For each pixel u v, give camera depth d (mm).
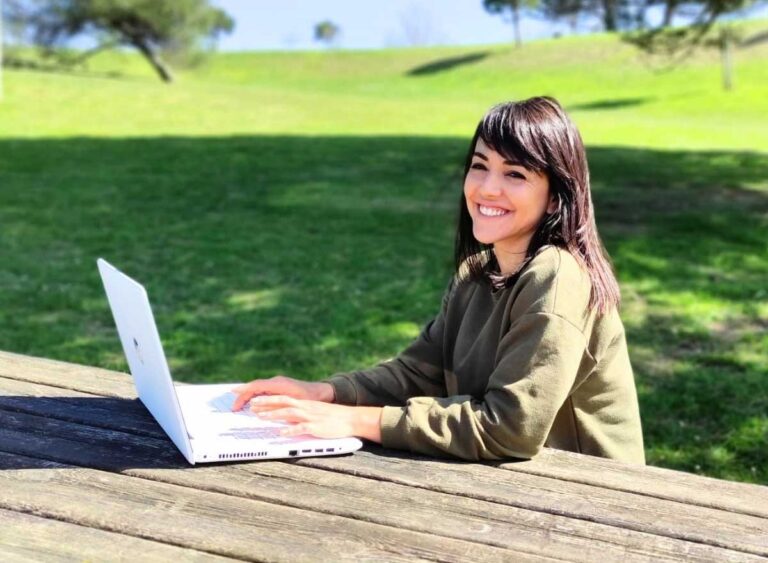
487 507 1663
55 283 6836
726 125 24453
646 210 9906
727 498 1724
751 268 7246
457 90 45594
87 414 2086
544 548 1520
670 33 11953
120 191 11023
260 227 8992
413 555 1483
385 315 6051
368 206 10234
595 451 2035
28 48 40469
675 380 4820
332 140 17156
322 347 5410
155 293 6598
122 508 1626
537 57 50250
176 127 19375
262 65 59719
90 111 20703
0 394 2209
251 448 1825
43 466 1799
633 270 7109
